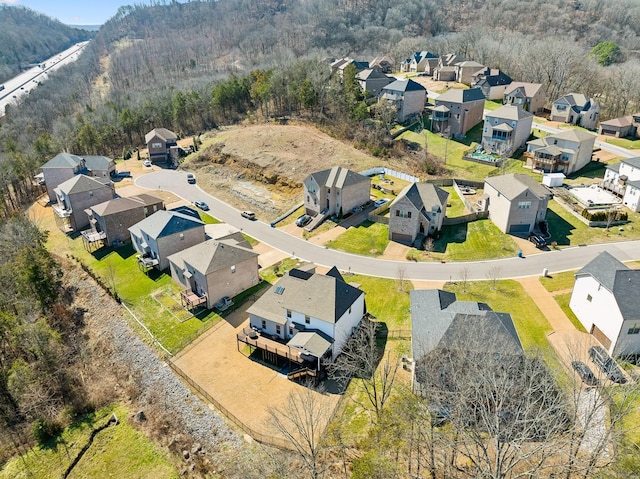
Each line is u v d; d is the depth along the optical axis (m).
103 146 108.88
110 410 42.81
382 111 95.69
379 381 39.09
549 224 62.69
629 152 83.50
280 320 43.84
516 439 24.19
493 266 55.12
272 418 36.94
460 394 28.06
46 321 52.81
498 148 86.44
